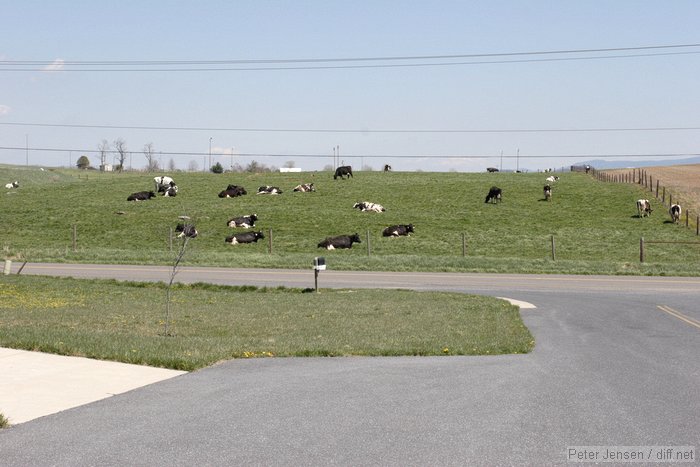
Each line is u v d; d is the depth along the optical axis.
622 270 35.12
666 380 10.75
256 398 9.36
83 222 55.38
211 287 27.36
